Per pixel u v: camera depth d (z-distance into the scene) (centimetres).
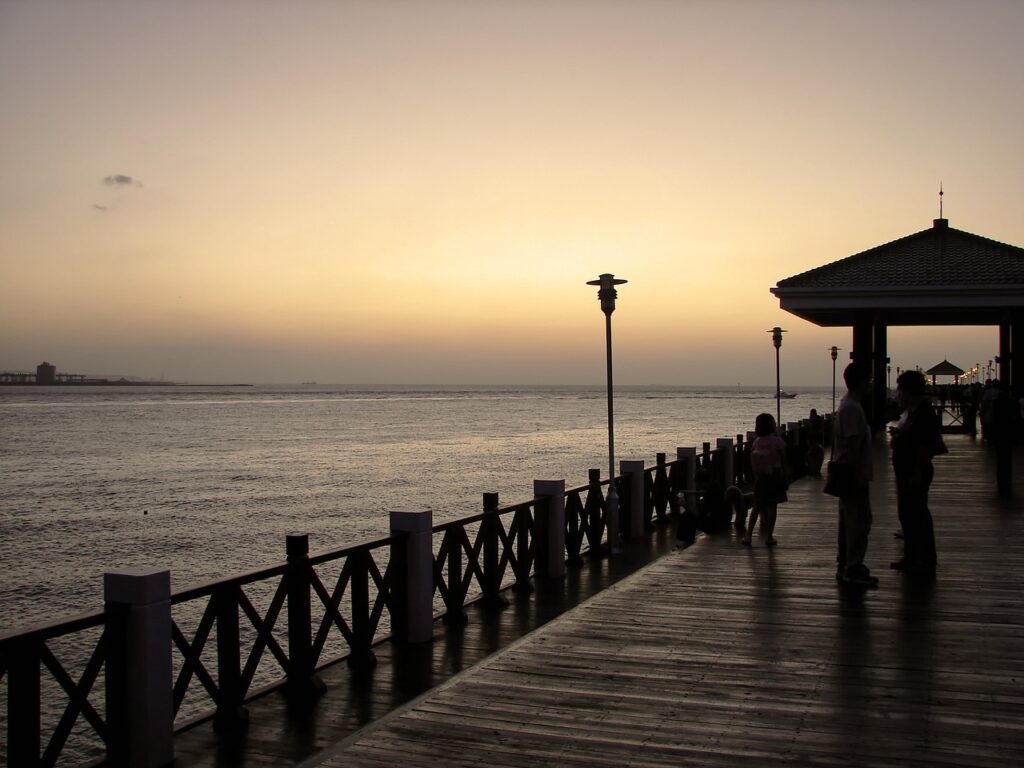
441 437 6888
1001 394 1441
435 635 741
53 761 425
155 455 5144
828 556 1005
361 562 656
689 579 891
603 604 790
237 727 530
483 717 520
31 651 414
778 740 478
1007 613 738
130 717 467
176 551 2084
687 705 535
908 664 607
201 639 511
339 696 586
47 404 17538
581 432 7494
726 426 8425
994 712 515
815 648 648
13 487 3481
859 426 827
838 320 2650
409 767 451
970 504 1340
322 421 10106
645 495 1275
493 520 847
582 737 487
